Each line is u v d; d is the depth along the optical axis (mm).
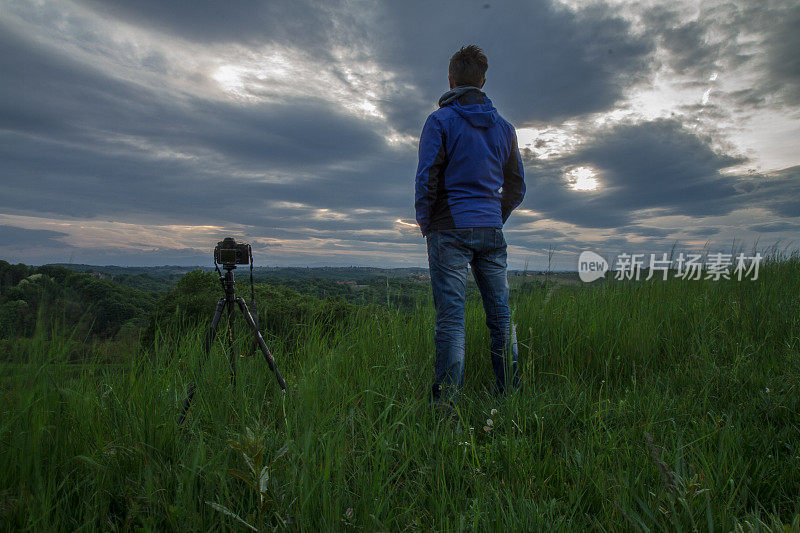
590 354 3240
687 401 2408
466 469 1733
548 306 3748
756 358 3092
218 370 2281
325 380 2242
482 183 2658
